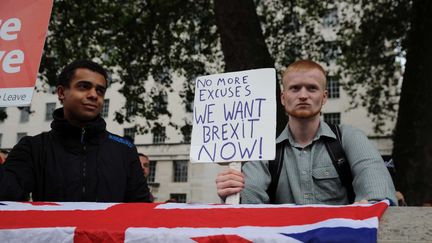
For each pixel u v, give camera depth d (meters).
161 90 12.26
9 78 2.53
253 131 2.03
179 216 1.60
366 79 14.87
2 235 1.64
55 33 10.12
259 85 2.11
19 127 31.80
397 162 7.56
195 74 12.30
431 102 7.54
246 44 7.25
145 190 2.71
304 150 2.12
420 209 1.41
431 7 7.99
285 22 12.80
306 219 1.44
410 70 8.05
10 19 2.62
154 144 31.06
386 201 1.51
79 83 2.52
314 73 2.10
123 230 1.51
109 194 2.45
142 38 11.19
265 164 2.17
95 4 10.42
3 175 2.25
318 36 13.56
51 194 2.37
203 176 29.41
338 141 2.09
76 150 2.49
